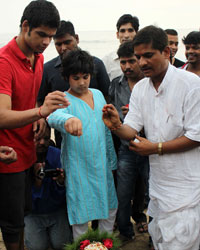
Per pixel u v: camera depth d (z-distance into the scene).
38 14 2.28
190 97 2.29
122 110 3.03
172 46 4.78
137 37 2.26
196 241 2.45
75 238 2.83
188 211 2.42
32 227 3.14
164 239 2.47
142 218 3.60
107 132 2.92
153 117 2.45
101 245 2.33
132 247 3.30
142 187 3.47
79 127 2.35
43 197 3.02
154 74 2.31
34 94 2.71
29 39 2.37
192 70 3.45
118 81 3.30
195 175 2.40
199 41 3.31
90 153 2.71
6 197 2.65
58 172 2.88
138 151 2.45
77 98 2.76
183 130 2.39
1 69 2.35
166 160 2.42
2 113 2.24
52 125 2.60
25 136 2.66
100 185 2.75
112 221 2.99
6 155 2.39
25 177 2.80
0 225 2.72
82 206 2.72
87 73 2.67
